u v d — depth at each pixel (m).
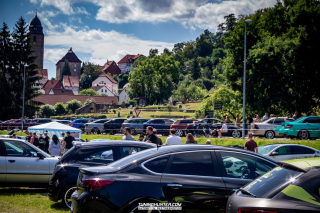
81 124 47.66
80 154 9.55
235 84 47.38
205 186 6.61
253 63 43.22
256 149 14.68
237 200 5.07
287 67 41.03
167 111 88.62
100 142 9.77
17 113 71.00
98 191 6.39
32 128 26.59
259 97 43.25
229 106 50.16
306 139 26.77
